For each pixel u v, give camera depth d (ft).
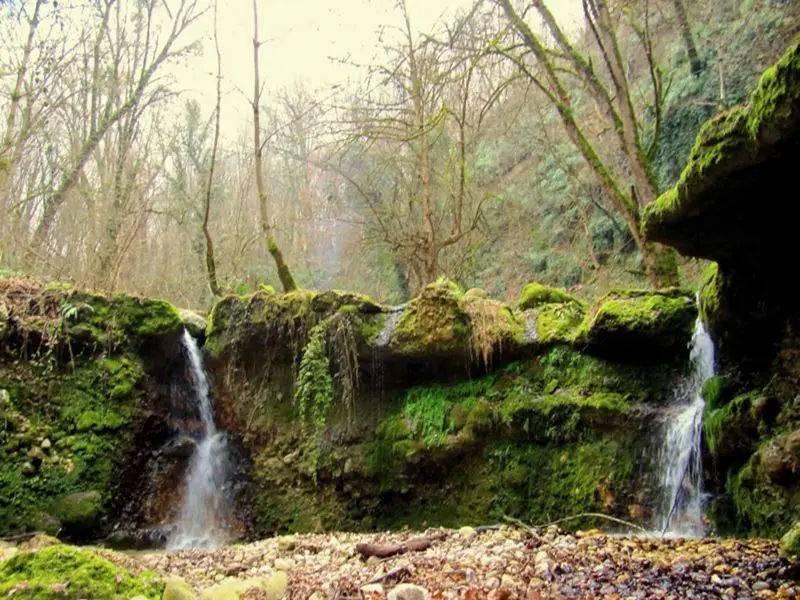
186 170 57.62
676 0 39.47
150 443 26.94
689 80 39.83
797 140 11.66
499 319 24.21
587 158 29.48
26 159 36.78
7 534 22.45
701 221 15.51
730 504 17.03
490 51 31.81
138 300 27.61
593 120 46.73
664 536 17.83
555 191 49.96
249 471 27.32
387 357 25.40
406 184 41.63
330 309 26.14
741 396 17.19
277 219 51.83
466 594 11.19
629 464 20.29
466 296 25.26
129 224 36.19
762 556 12.14
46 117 32.53
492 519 22.36
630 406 20.90
